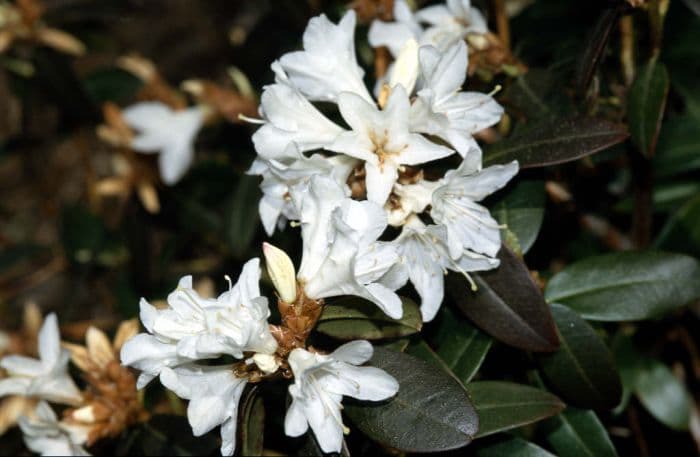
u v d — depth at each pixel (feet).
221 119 2.09
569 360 1.51
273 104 1.37
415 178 1.38
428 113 1.35
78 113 2.15
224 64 2.89
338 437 1.31
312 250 1.33
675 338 1.87
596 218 1.89
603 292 1.53
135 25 2.97
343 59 1.42
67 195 2.89
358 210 1.31
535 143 1.46
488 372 1.60
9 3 2.19
